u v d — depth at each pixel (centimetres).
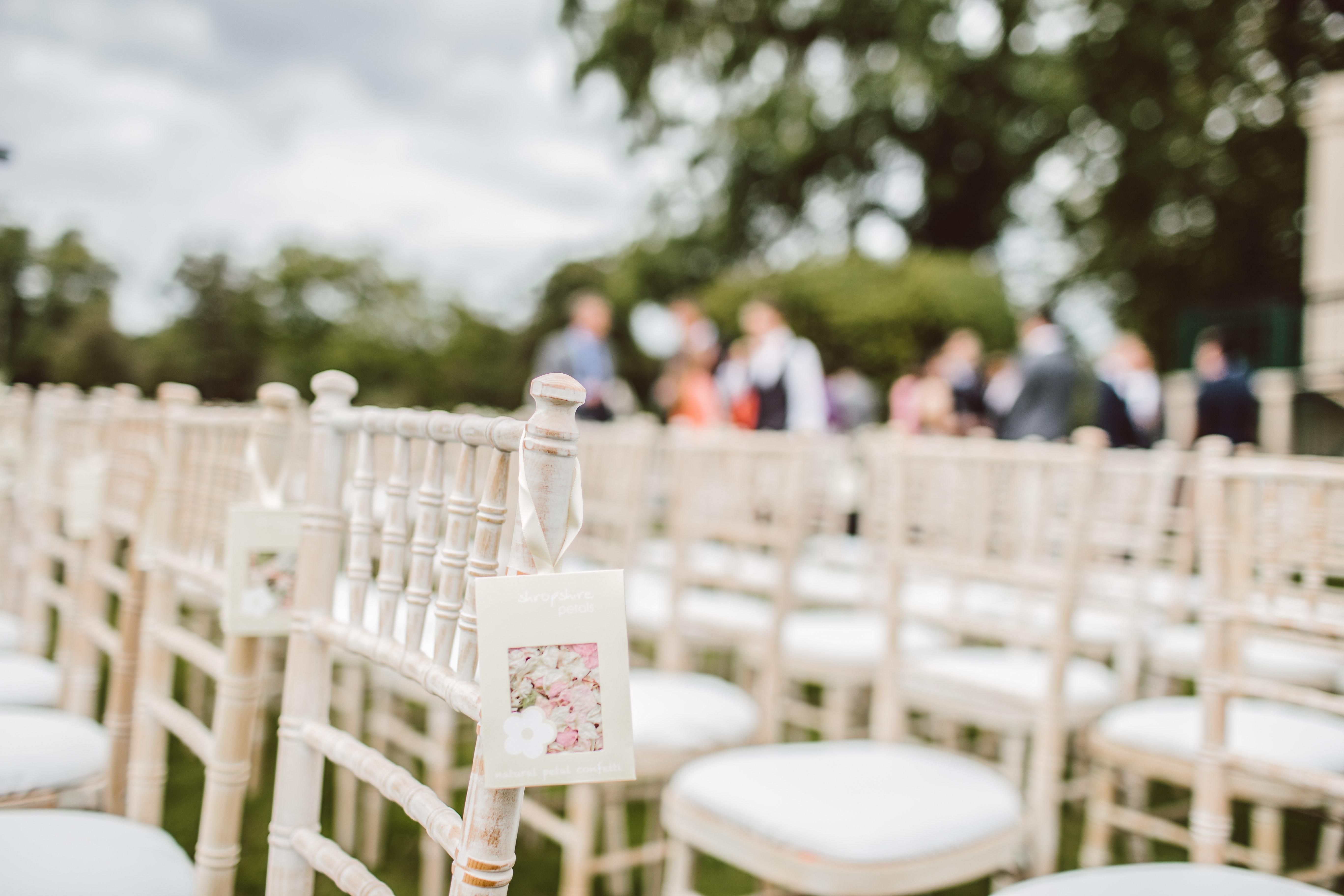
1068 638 178
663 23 1812
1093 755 199
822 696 395
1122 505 284
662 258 2083
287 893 106
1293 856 242
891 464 203
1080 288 1761
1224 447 142
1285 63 1381
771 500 241
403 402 3456
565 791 281
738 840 143
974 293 1420
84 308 1719
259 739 264
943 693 218
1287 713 188
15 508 249
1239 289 1543
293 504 132
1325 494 129
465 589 86
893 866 133
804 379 560
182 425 156
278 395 131
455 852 81
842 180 1920
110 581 178
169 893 113
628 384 2714
